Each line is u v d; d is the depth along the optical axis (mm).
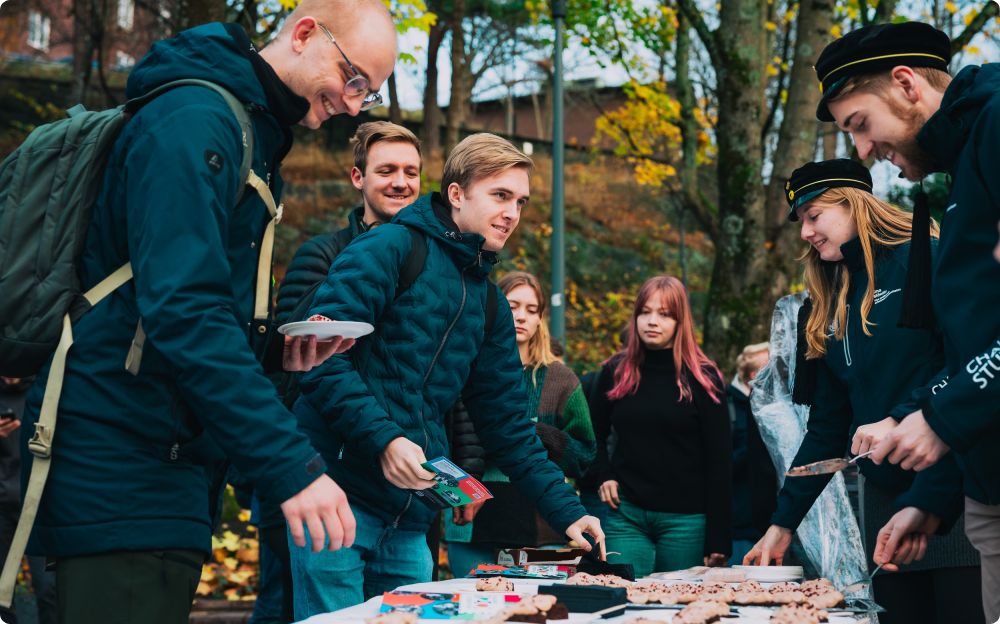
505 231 3148
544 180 25078
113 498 2010
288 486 1926
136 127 2076
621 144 14297
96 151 2078
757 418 4320
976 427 2223
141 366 2027
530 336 5305
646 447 5141
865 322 3324
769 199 10195
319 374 2773
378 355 2932
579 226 24531
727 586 2566
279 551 3727
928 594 3357
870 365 3312
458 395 3170
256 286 2252
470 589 2461
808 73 10156
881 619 3352
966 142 2320
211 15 7512
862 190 3455
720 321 9898
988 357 2211
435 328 3006
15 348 2020
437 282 3021
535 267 23219
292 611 3756
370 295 2842
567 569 2916
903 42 2516
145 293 1945
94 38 12750
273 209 2258
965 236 2303
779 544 3594
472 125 34062
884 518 3383
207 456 2154
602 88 24328
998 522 2477
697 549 5086
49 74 24875
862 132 2611
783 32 14336
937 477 2883
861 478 3477
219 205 2037
